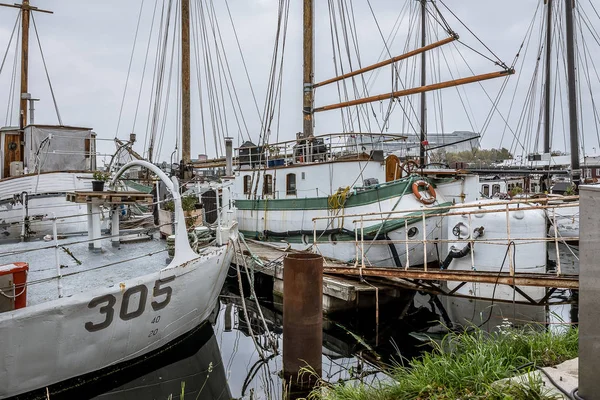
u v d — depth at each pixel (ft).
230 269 52.42
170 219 35.83
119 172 31.53
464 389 14.05
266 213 56.80
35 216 42.70
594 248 10.93
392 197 45.75
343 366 27.78
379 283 37.47
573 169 59.41
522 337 18.30
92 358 21.20
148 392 23.08
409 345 31.55
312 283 23.86
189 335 27.71
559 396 11.84
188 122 68.33
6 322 18.08
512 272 29.89
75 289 22.27
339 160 50.08
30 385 19.44
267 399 22.62
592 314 11.02
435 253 46.03
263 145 60.80
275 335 34.45
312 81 65.57
